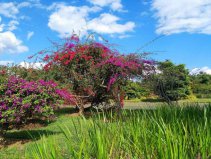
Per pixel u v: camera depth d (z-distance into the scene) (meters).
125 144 4.69
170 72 18.34
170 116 6.23
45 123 16.11
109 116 6.09
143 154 4.46
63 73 20.19
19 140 13.37
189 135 5.11
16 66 15.67
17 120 13.23
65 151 5.06
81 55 19.67
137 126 5.02
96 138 4.50
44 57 19.91
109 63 18.47
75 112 20.88
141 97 23.42
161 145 4.30
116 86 18.72
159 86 17.77
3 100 13.12
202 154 4.48
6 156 11.07
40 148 4.33
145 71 18.20
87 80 19.59
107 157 4.23
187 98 27.78
